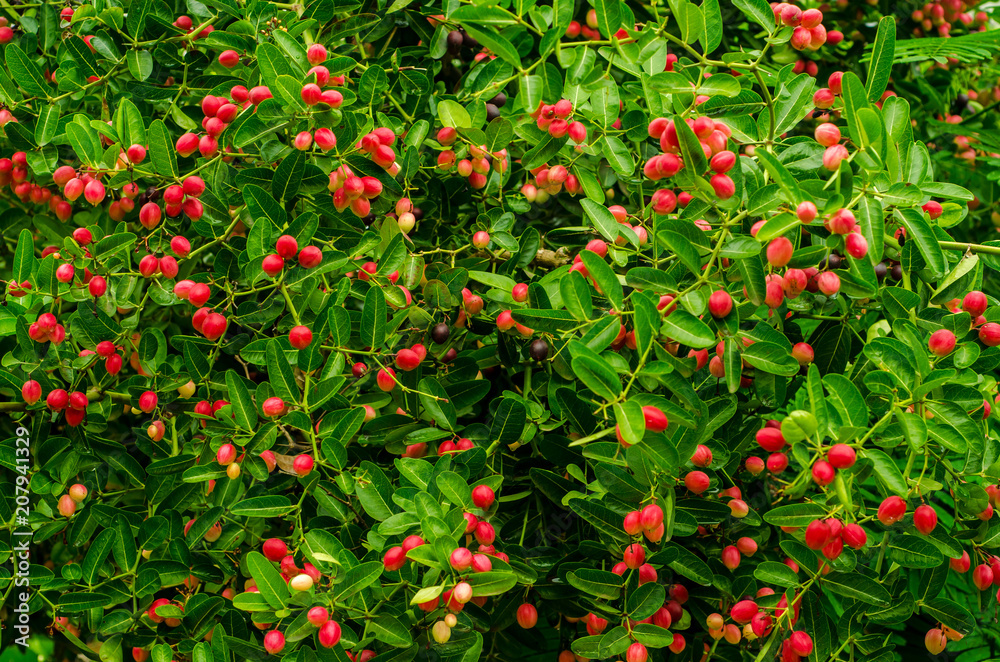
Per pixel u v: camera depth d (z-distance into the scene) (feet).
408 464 5.71
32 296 5.89
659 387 5.72
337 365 5.81
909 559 5.65
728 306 5.47
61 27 6.38
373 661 5.60
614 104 5.97
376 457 6.07
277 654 5.65
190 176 5.87
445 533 5.51
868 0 7.14
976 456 5.66
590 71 6.07
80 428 6.00
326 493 5.87
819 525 5.48
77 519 5.98
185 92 6.29
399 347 6.11
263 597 5.55
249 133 5.77
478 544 5.69
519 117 6.09
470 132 6.02
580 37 6.73
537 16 6.01
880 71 5.68
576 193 6.10
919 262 5.74
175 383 5.94
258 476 5.80
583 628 6.11
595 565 5.83
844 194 5.47
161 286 5.92
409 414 5.95
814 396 5.41
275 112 5.79
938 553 5.62
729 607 5.92
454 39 6.35
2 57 6.37
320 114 5.79
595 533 5.89
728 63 5.83
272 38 6.07
